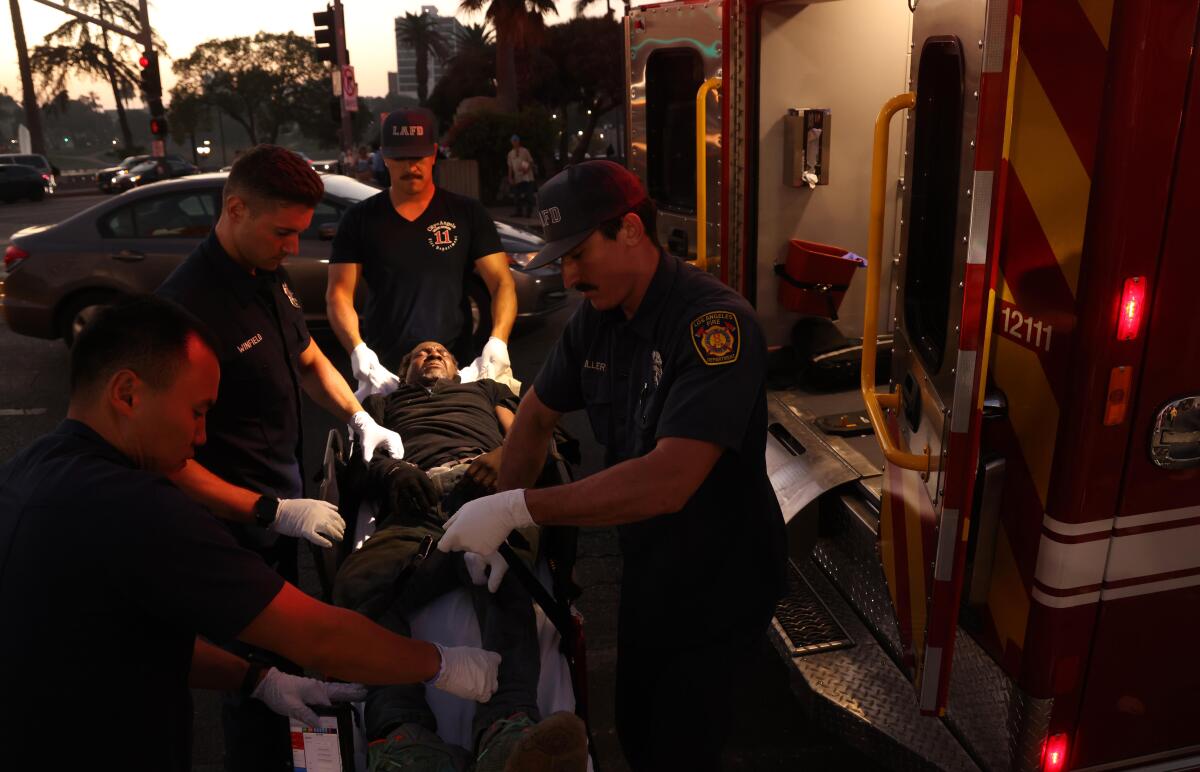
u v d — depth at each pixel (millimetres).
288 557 2795
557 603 2430
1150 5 1822
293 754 2023
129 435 1537
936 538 2365
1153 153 1897
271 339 2564
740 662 2275
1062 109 1991
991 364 2281
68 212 27047
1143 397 2051
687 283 2045
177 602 1456
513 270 7781
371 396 3732
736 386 1924
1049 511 2137
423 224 3770
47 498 1428
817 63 4344
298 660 1621
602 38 39781
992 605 2365
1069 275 2020
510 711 2098
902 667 2953
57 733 1434
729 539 2156
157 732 1540
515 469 2508
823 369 4438
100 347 1505
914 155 2738
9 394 7160
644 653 2312
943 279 2547
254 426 2584
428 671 1870
